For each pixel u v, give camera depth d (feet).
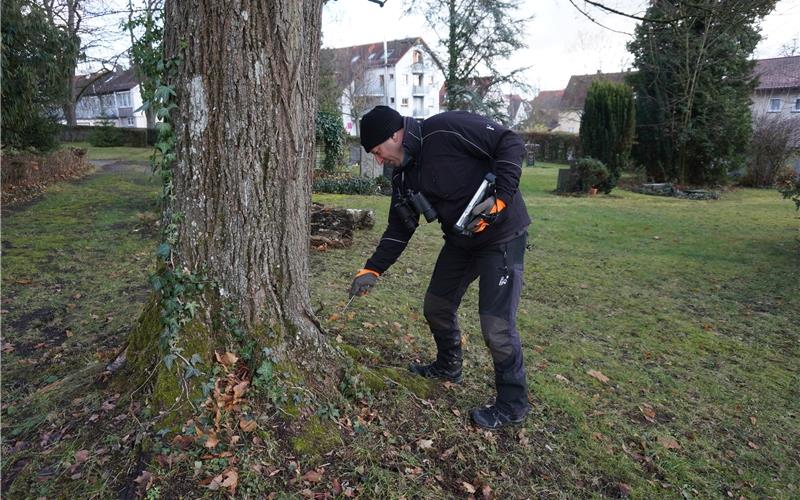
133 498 6.31
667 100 57.82
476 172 8.38
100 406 7.72
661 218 36.86
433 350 12.44
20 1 31.37
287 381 8.11
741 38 53.47
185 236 8.05
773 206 44.96
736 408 11.47
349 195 40.45
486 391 10.59
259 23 7.61
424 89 173.37
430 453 8.33
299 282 8.80
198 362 7.75
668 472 9.16
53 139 40.29
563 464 8.89
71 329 12.51
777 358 14.23
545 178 69.51
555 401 10.65
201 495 6.44
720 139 58.54
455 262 9.57
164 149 7.93
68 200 31.40
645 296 18.99
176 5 7.63
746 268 23.36
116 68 91.61
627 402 11.26
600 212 39.24
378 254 9.44
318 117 44.93
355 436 8.06
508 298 8.77
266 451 7.23
